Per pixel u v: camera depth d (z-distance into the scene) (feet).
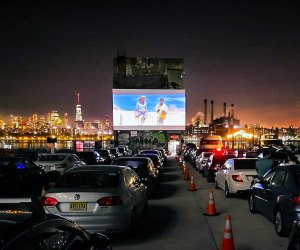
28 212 12.09
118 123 201.26
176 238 28.76
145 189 36.86
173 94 202.69
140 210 33.35
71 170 31.07
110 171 30.55
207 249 25.80
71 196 26.78
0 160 55.47
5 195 51.39
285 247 25.94
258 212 37.76
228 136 248.73
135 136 203.51
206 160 81.30
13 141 188.85
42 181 60.18
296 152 84.74
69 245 12.56
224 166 56.44
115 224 26.73
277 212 29.19
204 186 64.54
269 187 31.68
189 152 141.79
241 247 25.99
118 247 26.37
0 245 9.45
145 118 201.57
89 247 13.64
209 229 31.68
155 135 203.92
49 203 26.81
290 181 28.25
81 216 26.45
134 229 30.04
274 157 60.44
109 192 27.20
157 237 29.12
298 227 18.90
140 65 210.18
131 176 33.22
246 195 48.96
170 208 42.32
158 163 71.36
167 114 202.18
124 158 53.31
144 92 202.18
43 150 143.23
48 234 11.48
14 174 53.78
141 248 26.12
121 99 201.46
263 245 26.48
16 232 10.18
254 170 48.55
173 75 209.97
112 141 204.64
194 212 39.73
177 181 73.72
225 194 51.34
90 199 26.73
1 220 10.90
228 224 24.03
